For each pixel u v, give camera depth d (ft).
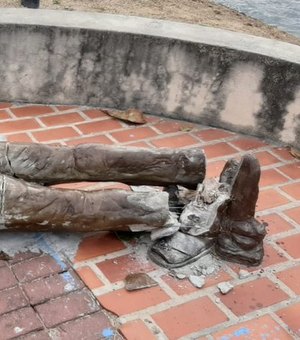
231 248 10.27
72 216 9.86
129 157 10.46
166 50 14.11
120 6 24.30
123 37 14.06
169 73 14.35
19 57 14.14
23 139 13.26
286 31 25.21
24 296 9.14
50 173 10.46
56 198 9.80
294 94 13.75
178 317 9.12
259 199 12.19
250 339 8.87
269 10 28.27
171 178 10.63
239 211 10.21
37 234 10.33
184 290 9.64
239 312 9.34
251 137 14.52
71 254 10.08
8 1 22.43
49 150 10.48
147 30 14.26
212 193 10.54
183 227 10.28
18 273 9.56
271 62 13.67
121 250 10.28
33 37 13.96
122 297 9.36
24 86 14.53
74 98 14.80
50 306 9.04
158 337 8.75
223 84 14.21
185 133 14.34
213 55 13.96
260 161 13.60
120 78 14.52
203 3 27.58
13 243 10.10
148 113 14.89
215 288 9.74
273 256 10.60
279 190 12.59
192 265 10.09
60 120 14.24
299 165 13.61
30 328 8.63
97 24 14.29
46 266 9.77
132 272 9.86
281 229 11.33
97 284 9.55
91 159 10.44
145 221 10.02
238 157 13.62
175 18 23.89
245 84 14.07
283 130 14.19
